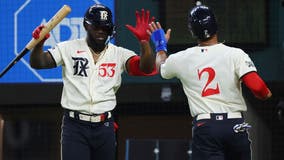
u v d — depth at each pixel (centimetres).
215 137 1948
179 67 2006
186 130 3203
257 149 3094
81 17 3064
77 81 1966
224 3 3083
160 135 3216
